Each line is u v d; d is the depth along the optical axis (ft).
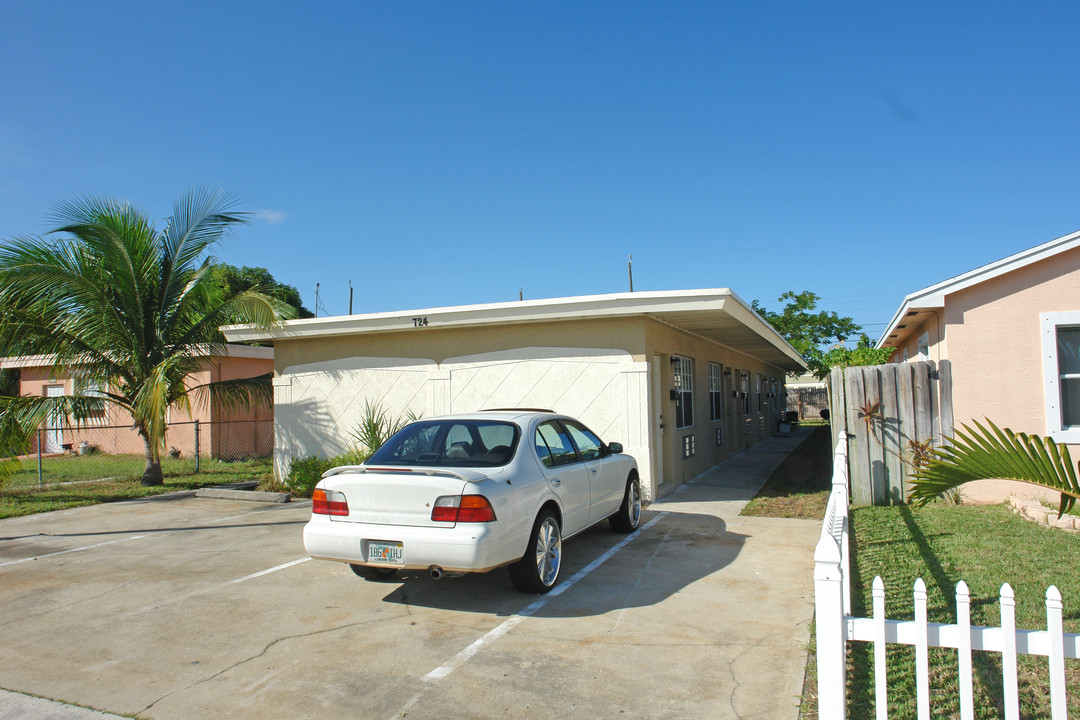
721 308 31.35
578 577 21.07
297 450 41.57
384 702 13.25
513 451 19.69
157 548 26.55
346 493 18.39
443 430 21.22
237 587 20.98
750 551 23.94
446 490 17.26
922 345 39.24
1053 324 29.01
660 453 36.86
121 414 70.49
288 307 40.88
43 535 29.50
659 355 37.50
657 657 15.06
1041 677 13.35
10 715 13.00
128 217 41.91
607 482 24.64
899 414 30.53
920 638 10.35
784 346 55.88
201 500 38.40
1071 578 18.80
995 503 29.73
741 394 62.39
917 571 19.93
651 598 19.02
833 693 10.39
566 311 33.58
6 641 16.83
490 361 36.88
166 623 17.89
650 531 27.22
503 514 17.61
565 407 35.04
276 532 29.22
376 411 39.63
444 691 13.65
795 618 17.29
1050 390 28.91
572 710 12.78
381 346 39.75
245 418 64.49
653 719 12.40
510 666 14.74
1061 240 28.63
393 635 16.66
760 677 13.97
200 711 13.05
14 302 38.60
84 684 14.30
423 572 22.21
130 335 42.27
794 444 69.72
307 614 18.33
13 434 39.24
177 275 43.39
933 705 12.33
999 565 20.15
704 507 32.48
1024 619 15.94
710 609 18.06
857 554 22.17
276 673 14.66
